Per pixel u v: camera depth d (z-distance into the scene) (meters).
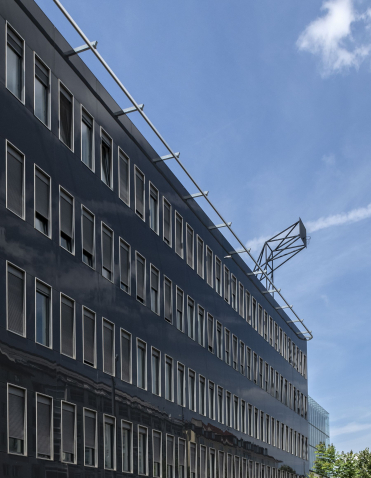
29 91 23.30
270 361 55.12
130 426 28.42
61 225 24.62
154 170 34.50
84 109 27.41
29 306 21.70
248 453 46.31
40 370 21.89
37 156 23.31
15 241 21.39
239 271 48.62
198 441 36.69
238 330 46.91
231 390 43.94
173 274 35.75
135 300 30.39
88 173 27.12
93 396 25.33
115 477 26.41
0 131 21.31
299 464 61.66
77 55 27.09
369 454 62.41
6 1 22.48
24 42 23.28
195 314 38.66
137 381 29.62
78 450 23.75
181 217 37.94
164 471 31.56
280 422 56.44
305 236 56.31
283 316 61.03
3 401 19.78
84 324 25.44
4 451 19.55
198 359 38.19
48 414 22.16
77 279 25.16
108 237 28.52
